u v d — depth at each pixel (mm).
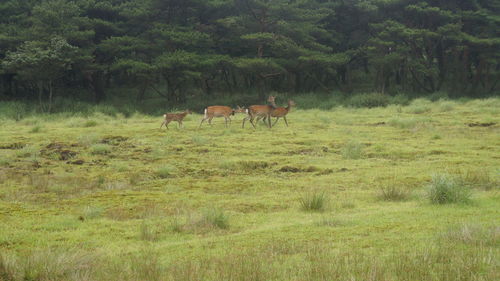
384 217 9508
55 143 21312
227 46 54812
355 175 14922
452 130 24438
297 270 6500
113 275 6473
